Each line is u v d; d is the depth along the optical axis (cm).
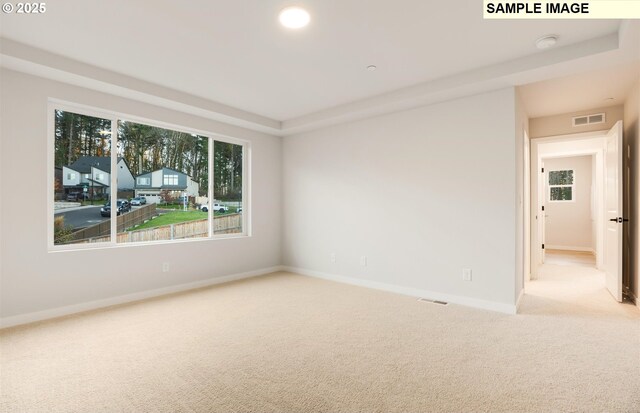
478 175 353
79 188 348
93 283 345
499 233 339
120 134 384
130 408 173
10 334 272
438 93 352
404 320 308
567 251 781
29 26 246
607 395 182
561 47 277
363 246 453
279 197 565
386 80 353
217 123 468
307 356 233
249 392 188
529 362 222
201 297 389
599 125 438
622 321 301
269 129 513
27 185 304
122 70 327
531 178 491
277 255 561
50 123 326
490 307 342
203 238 462
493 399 179
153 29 251
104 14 231
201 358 230
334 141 489
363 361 225
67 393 186
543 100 406
